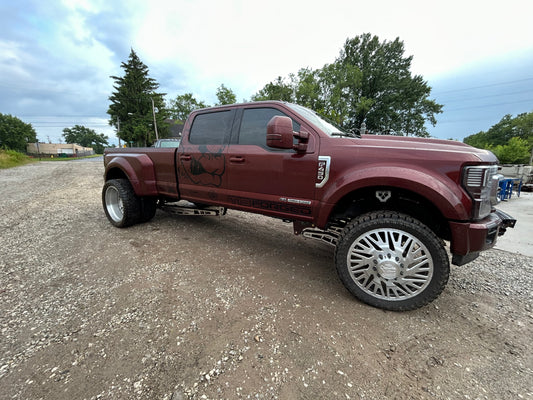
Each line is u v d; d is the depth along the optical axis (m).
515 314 2.00
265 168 2.56
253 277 2.49
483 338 1.72
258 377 1.37
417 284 1.91
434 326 1.83
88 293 2.17
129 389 1.29
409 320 1.89
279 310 1.97
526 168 10.66
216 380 1.35
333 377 1.38
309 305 2.04
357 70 31.75
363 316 1.92
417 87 36.00
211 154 2.98
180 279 2.43
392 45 36.22
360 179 2.00
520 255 3.26
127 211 3.73
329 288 2.32
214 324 1.79
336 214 2.40
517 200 8.12
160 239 3.51
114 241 3.41
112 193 4.09
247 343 1.61
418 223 1.86
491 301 2.18
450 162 1.81
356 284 2.07
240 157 2.74
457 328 1.82
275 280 2.45
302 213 2.40
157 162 3.60
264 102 2.70
